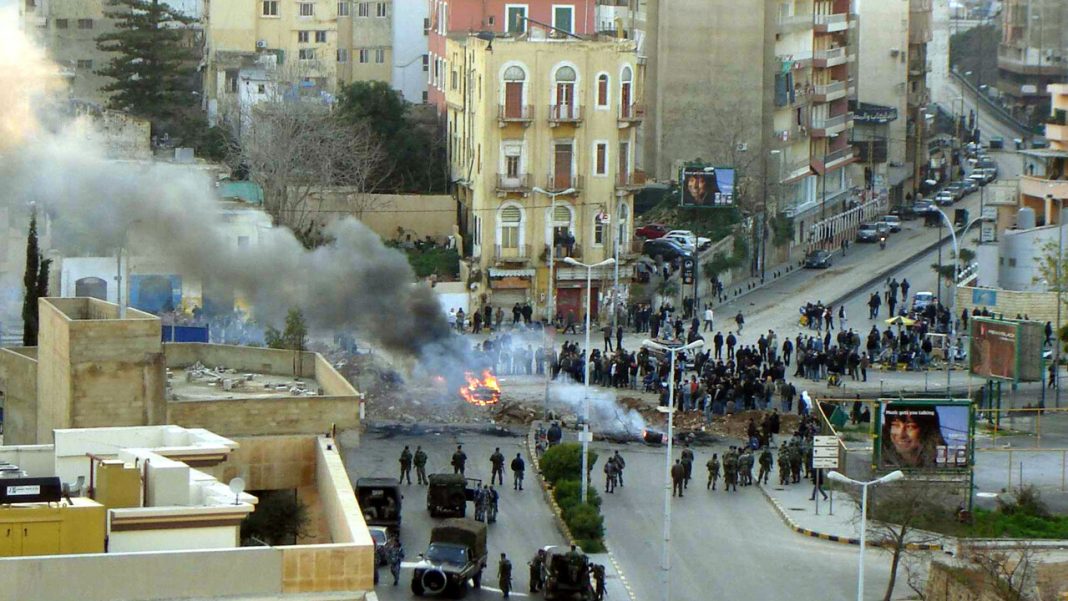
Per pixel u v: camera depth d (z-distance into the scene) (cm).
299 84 14125
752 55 14212
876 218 15875
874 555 7212
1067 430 9281
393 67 16325
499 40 11800
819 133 15062
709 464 8069
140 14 14738
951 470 7588
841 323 11588
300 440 5709
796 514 7656
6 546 4109
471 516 7575
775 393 9538
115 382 6019
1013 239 12231
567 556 6512
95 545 4159
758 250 13400
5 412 7138
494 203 11869
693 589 6819
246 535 5112
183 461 4853
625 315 11488
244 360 7050
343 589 4162
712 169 12681
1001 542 7044
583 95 11925
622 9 14750
